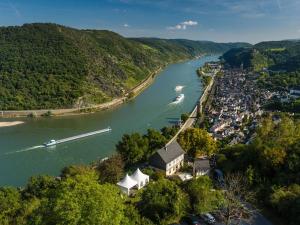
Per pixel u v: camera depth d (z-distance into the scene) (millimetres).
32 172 123188
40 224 47281
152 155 109312
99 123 198000
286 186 78438
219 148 135250
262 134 112312
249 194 74438
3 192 78688
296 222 65938
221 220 70812
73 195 46219
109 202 47062
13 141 159750
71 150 147000
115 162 104625
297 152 88500
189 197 74688
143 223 65875
